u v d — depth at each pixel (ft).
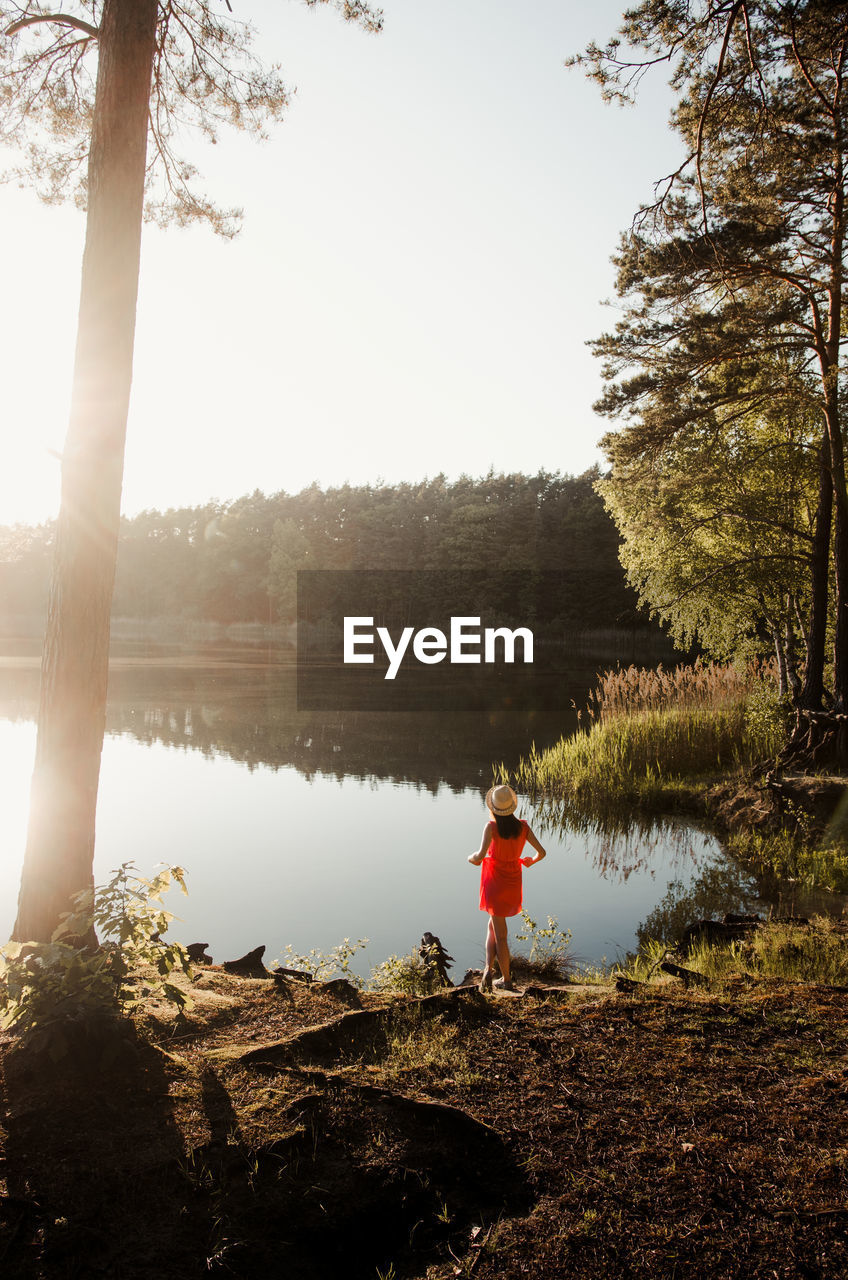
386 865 39.06
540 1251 9.80
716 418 59.31
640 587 76.02
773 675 69.51
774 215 48.39
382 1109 12.51
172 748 71.87
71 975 13.62
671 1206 10.51
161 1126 11.70
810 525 65.51
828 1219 10.21
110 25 17.37
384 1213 10.48
